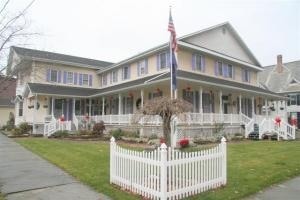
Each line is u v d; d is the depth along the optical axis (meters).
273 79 44.75
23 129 24.58
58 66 29.69
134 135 19.33
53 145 16.12
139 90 23.30
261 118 24.34
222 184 7.30
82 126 25.66
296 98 40.47
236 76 27.69
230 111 26.09
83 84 31.58
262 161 10.83
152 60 23.98
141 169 6.53
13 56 13.74
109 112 28.64
